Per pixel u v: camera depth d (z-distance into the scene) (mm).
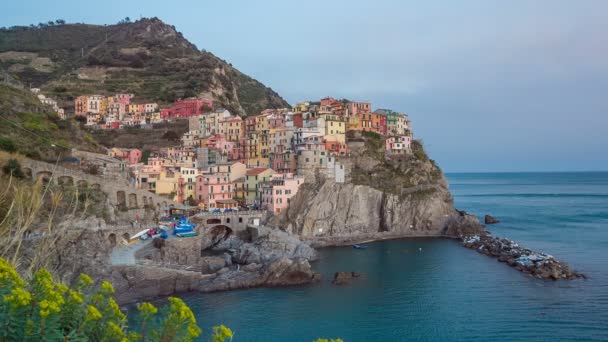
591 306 90750
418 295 98500
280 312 87375
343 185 170000
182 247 112938
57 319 15023
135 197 135375
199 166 188125
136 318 18766
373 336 77500
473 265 125812
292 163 176625
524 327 80812
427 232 177750
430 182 193000
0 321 14617
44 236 27766
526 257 126938
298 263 107125
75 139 153750
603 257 133375
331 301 94188
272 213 157875
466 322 83500
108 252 101500
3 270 15758
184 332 16844
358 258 134875
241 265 120688
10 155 109250
